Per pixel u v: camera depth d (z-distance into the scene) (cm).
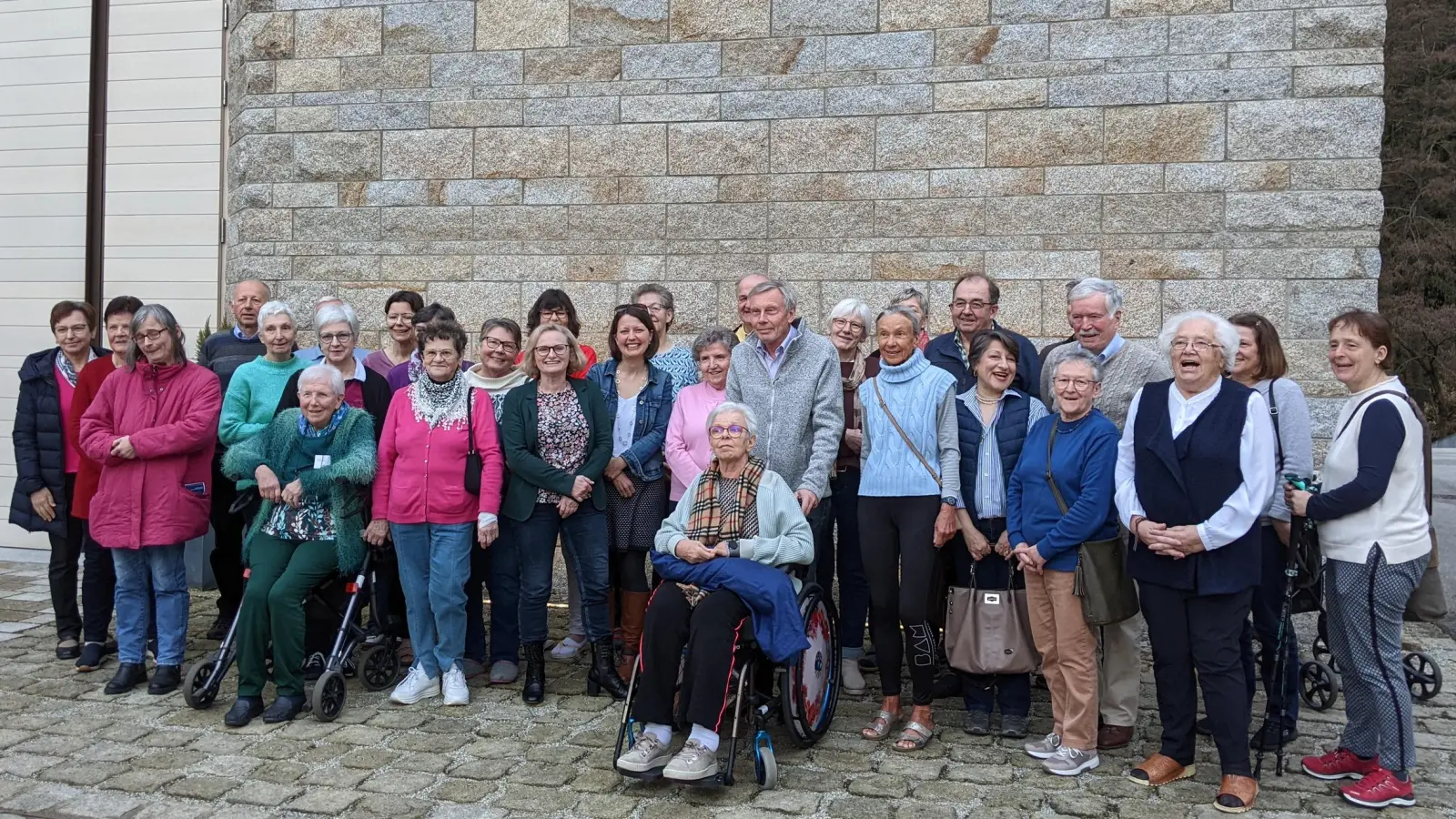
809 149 687
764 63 693
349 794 404
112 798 400
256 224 771
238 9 787
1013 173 657
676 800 401
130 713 495
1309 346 618
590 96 719
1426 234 1800
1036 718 499
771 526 444
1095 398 443
